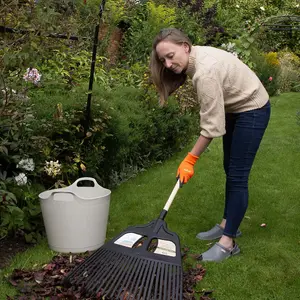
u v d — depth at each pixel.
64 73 5.43
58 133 4.23
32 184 3.85
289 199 4.70
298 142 7.05
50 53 3.78
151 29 9.06
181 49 3.16
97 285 2.77
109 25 7.90
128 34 8.83
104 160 4.89
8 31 3.29
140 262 2.87
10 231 3.65
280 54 14.52
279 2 16.80
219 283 3.07
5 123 3.41
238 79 3.21
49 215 3.37
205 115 3.12
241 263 3.32
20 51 3.21
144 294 2.70
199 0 11.80
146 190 4.96
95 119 4.38
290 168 5.77
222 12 13.57
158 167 5.82
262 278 3.14
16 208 3.37
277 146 6.79
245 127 3.29
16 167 3.74
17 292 2.89
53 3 3.66
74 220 3.35
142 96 5.94
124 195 4.80
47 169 3.84
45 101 4.36
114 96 5.51
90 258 2.94
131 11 9.35
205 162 5.98
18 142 3.70
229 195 3.42
